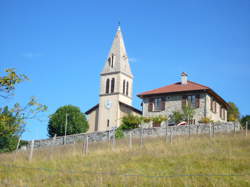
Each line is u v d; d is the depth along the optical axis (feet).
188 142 100.63
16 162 87.81
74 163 82.02
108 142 123.13
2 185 63.00
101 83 203.62
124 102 199.62
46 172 73.56
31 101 53.52
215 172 65.57
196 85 160.56
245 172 65.05
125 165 75.15
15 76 52.26
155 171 69.15
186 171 67.41
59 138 149.07
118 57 205.46
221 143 94.94
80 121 179.01
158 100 162.20
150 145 99.60
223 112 174.09
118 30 215.72
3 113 52.29
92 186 59.88
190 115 149.89
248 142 93.20
